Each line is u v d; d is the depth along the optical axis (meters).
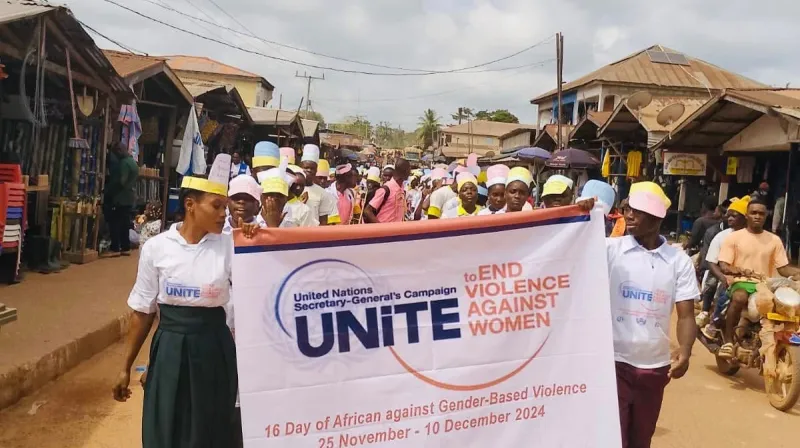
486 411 3.37
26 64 9.13
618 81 31.16
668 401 6.37
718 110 14.53
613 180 21.16
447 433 3.34
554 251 3.46
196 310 3.51
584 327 3.47
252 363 3.21
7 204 8.26
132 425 5.08
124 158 11.84
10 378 5.24
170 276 3.46
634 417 3.92
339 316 3.27
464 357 3.36
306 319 3.24
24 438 4.71
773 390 6.43
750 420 5.91
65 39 9.09
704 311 8.29
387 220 8.76
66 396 5.59
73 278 9.34
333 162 38.91
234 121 22.09
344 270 3.27
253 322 3.21
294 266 3.24
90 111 10.51
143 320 3.60
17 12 7.89
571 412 3.44
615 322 3.85
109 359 6.69
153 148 16.22
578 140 24.36
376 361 3.29
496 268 3.40
